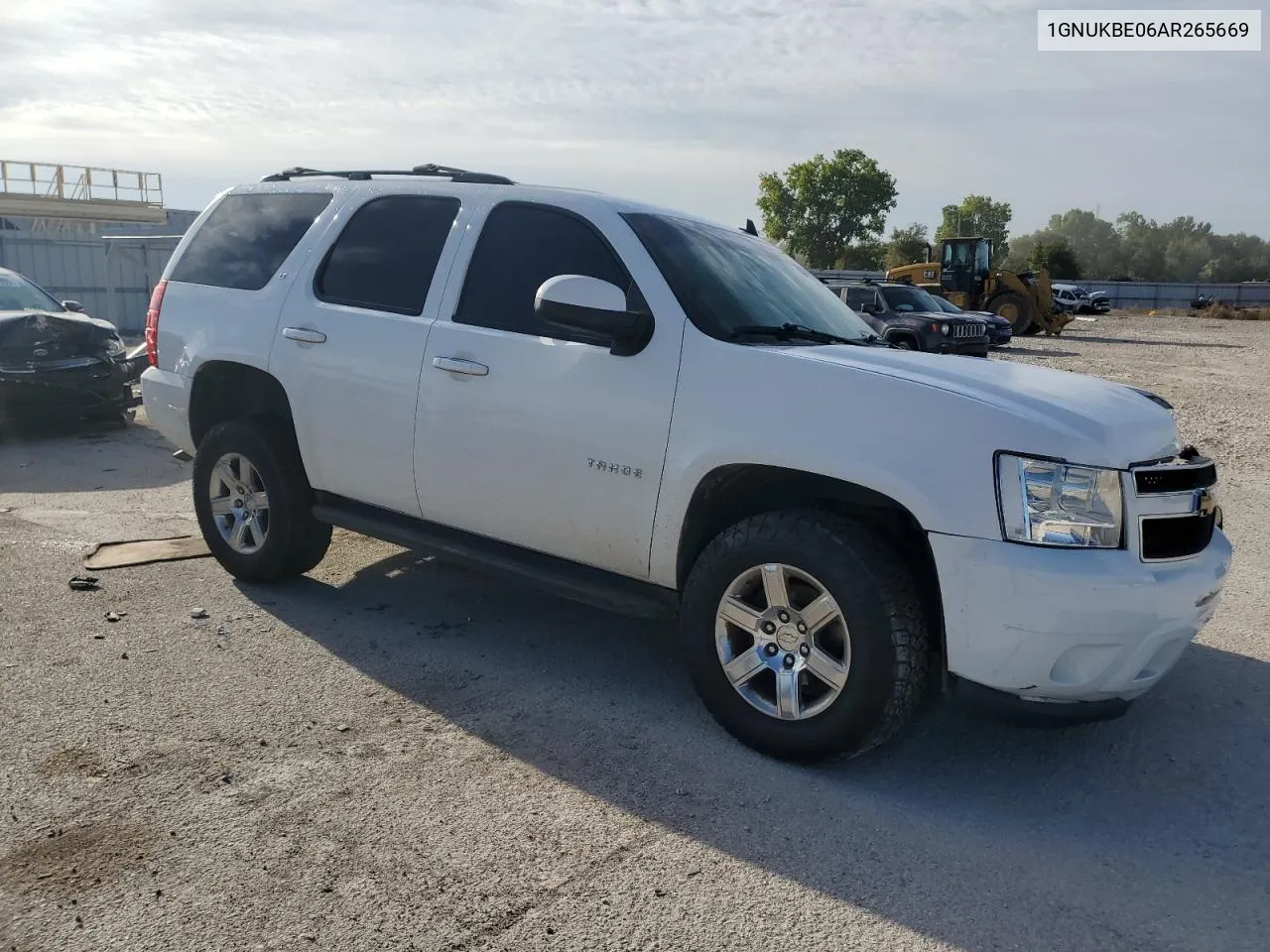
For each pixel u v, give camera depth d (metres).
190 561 5.75
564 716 3.92
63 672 4.15
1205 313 59.66
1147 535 3.22
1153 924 2.74
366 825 3.10
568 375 3.94
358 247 4.82
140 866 2.86
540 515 4.07
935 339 18.27
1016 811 3.33
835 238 87.69
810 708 3.49
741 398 3.56
